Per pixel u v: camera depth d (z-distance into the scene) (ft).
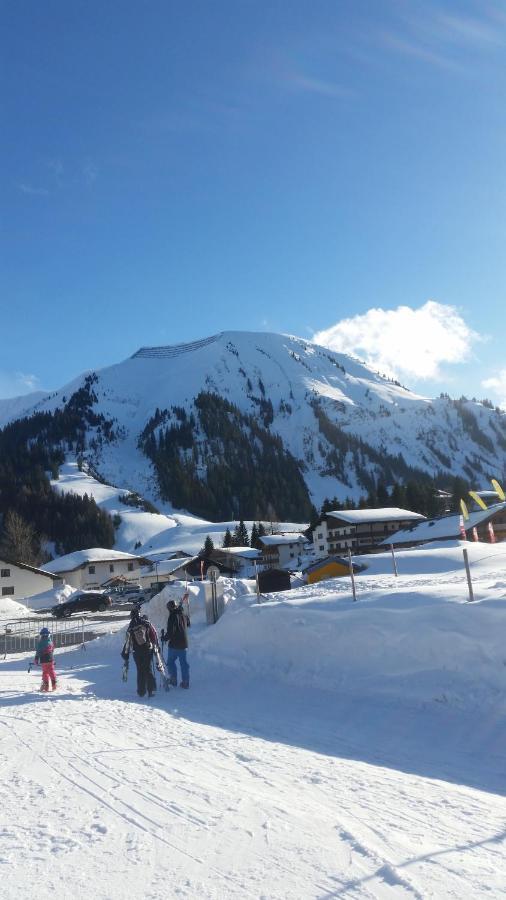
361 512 334.85
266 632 47.37
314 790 20.53
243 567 350.23
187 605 71.41
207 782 21.84
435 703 31.14
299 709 35.12
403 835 16.02
